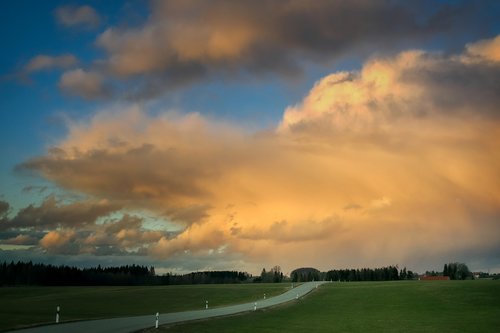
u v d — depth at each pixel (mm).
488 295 95375
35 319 63938
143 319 58625
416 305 88750
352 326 58969
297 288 140750
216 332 46938
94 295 132125
